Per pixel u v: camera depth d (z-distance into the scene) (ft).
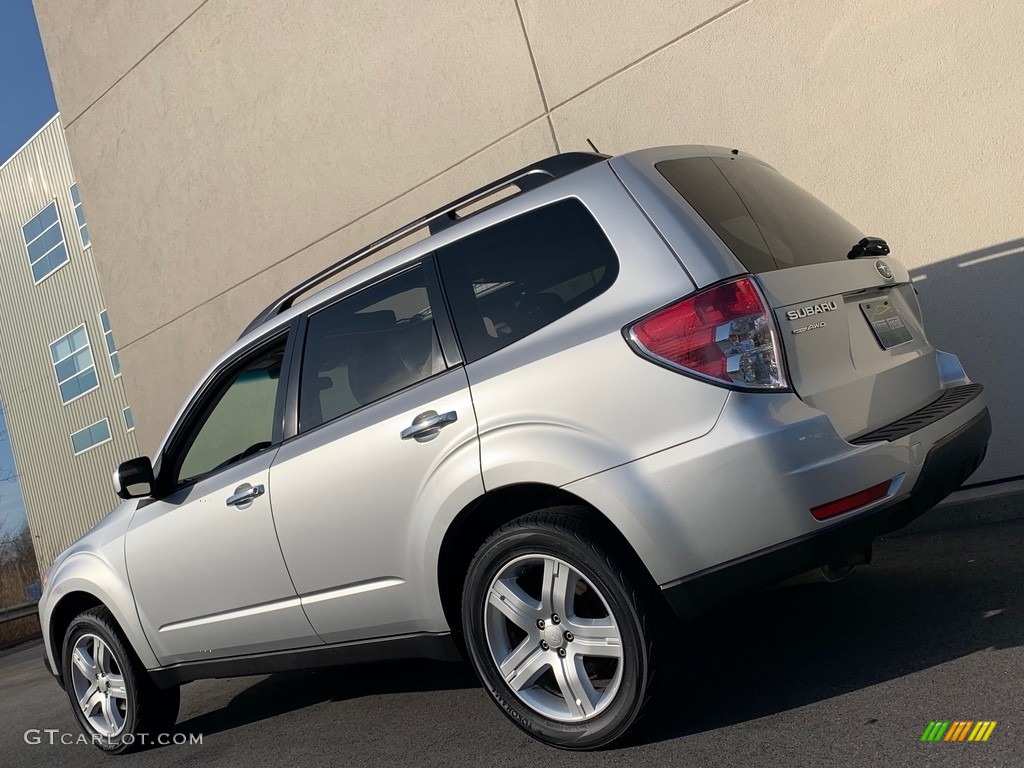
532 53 22.58
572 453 10.07
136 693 15.53
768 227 10.95
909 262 17.78
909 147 17.49
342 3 26.58
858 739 9.42
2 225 84.74
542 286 10.91
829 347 10.17
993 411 17.17
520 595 10.78
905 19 17.24
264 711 16.66
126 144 34.94
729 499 9.41
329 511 12.25
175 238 33.47
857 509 9.50
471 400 10.89
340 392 12.64
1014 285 16.75
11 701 26.11
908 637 11.82
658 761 9.96
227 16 30.09
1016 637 11.00
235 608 13.82
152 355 35.35
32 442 87.81
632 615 9.91
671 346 9.71
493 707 13.25
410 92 25.35
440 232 12.12
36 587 89.56
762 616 14.15
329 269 13.61
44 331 83.25
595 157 11.64
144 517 15.01
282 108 28.94
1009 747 8.57
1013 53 16.25
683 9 19.89
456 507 10.95
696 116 20.02
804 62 18.44
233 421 14.12
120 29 34.22
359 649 12.72
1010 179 16.56
